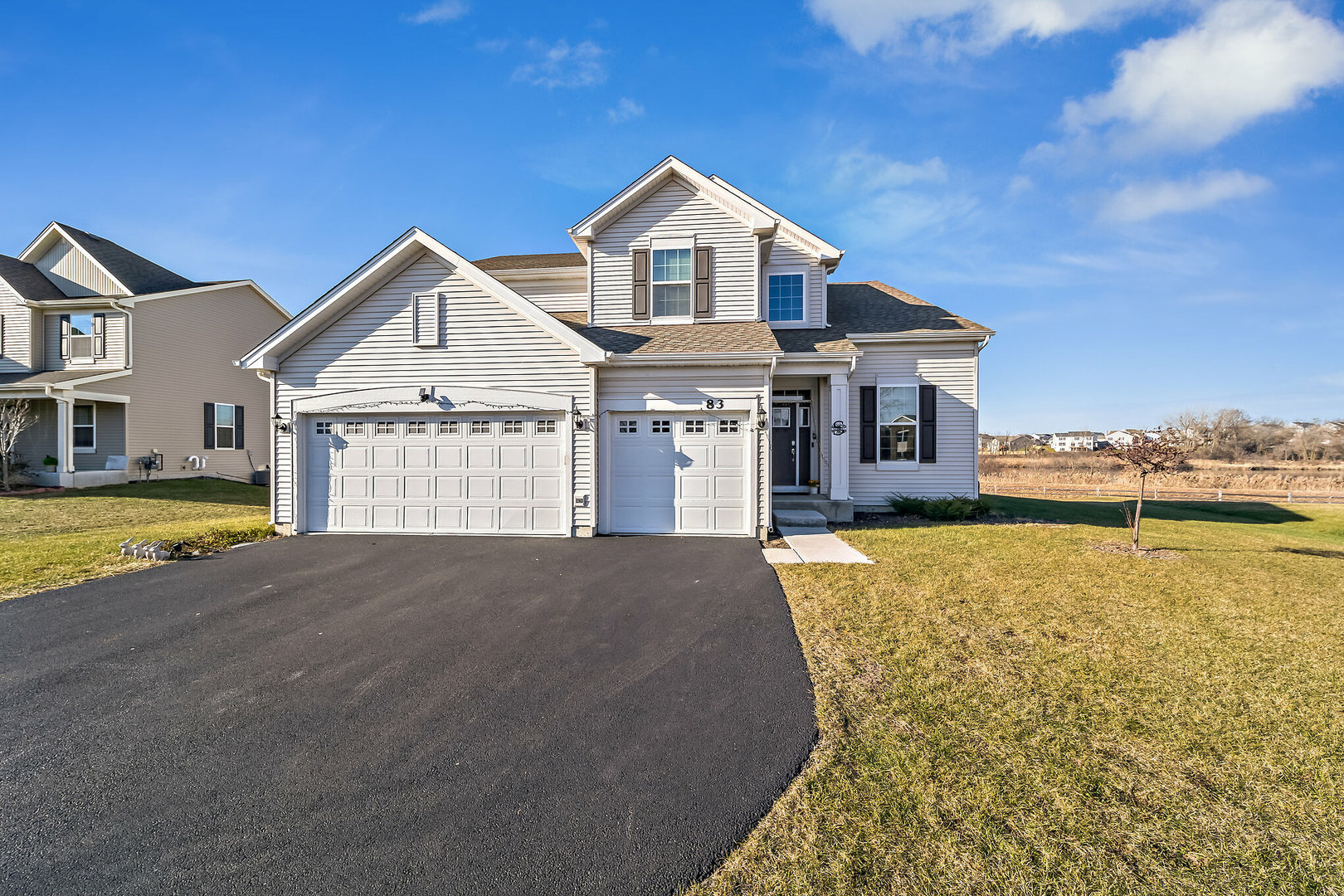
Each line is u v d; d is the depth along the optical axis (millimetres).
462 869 2516
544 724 3719
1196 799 2898
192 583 7027
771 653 4820
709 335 10859
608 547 9125
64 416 16250
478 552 8781
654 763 3270
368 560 8242
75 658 4797
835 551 8797
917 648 4867
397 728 3684
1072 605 6023
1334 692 4027
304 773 3213
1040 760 3230
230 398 21234
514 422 10094
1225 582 6949
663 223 11781
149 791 3049
